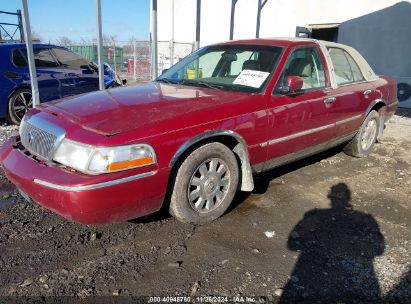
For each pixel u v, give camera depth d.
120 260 2.90
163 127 2.97
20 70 7.14
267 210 3.83
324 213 3.82
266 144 3.77
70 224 3.40
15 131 6.64
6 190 4.09
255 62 4.15
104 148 2.70
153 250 3.05
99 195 2.68
